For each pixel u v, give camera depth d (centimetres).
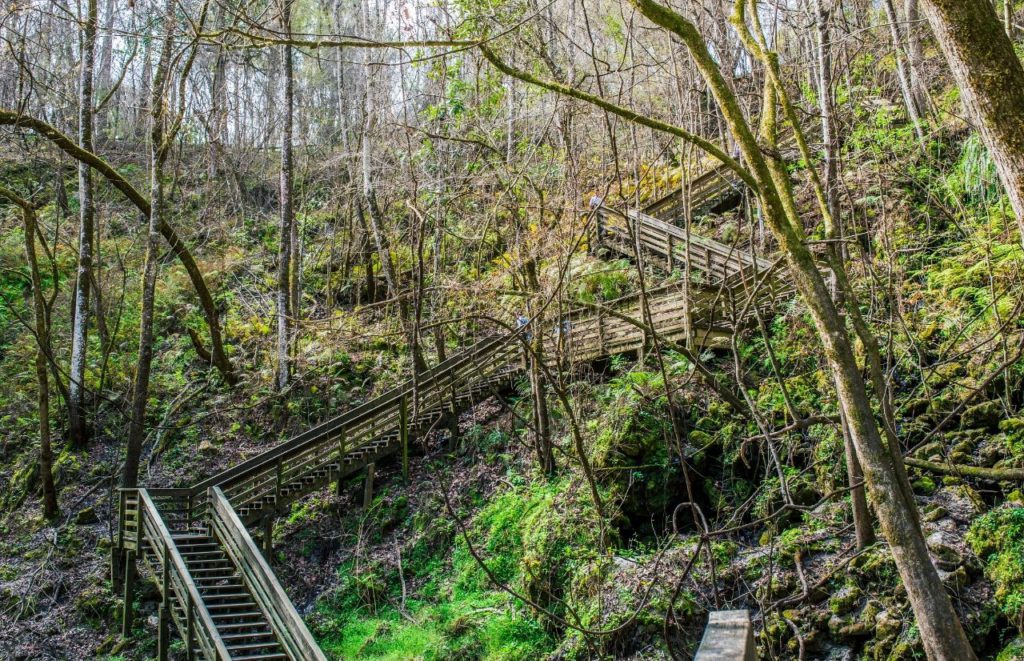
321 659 970
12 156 2591
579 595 1209
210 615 1155
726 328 1428
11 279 2284
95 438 1891
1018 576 909
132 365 2094
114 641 1403
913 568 614
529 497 1453
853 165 1474
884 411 731
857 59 1642
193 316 2289
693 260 1677
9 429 1898
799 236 673
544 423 1445
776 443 1247
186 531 1512
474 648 1253
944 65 1584
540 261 1458
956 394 1138
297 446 1595
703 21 1460
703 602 1101
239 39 1105
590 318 1625
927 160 1471
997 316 1030
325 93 3008
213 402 2011
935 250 1364
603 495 1309
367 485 1631
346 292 2339
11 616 1429
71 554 1577
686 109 1631
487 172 1320
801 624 994
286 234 2041
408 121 2050
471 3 1152
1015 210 433
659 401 1373
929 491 1083
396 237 1938
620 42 1747
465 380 1716
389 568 1486
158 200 1727
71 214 2514
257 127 3244
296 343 2119
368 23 2392
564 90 653
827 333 641
